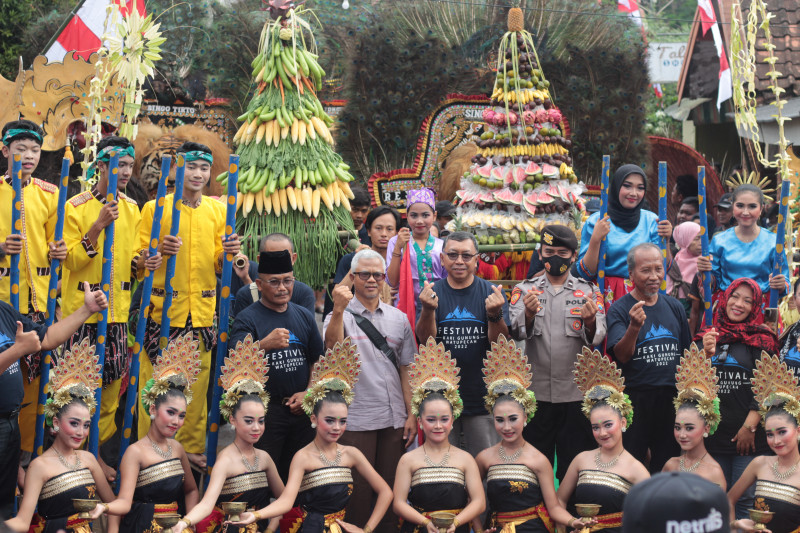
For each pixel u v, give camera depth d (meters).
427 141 10.77
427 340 5.29
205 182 5.77
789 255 6.26
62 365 4.86
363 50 10.91
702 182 5.77
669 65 15.76
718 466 5.06
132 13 6.16
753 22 6.70
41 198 5.44
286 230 6.86
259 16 11.28
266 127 6.95
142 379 5.70
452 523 4.76
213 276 5.81
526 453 5.13
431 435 5.04
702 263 5.78
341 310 5.26
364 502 5.21
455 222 6.78
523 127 6.79
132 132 6.11
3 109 7.04
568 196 6.83
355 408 5.37
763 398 5.12
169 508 4.98
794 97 11.55
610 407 5.02
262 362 5.15
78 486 4.74
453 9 11.70
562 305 5.51
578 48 11.31
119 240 5.61
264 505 5.08
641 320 5.14
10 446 4.75
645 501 1.92
